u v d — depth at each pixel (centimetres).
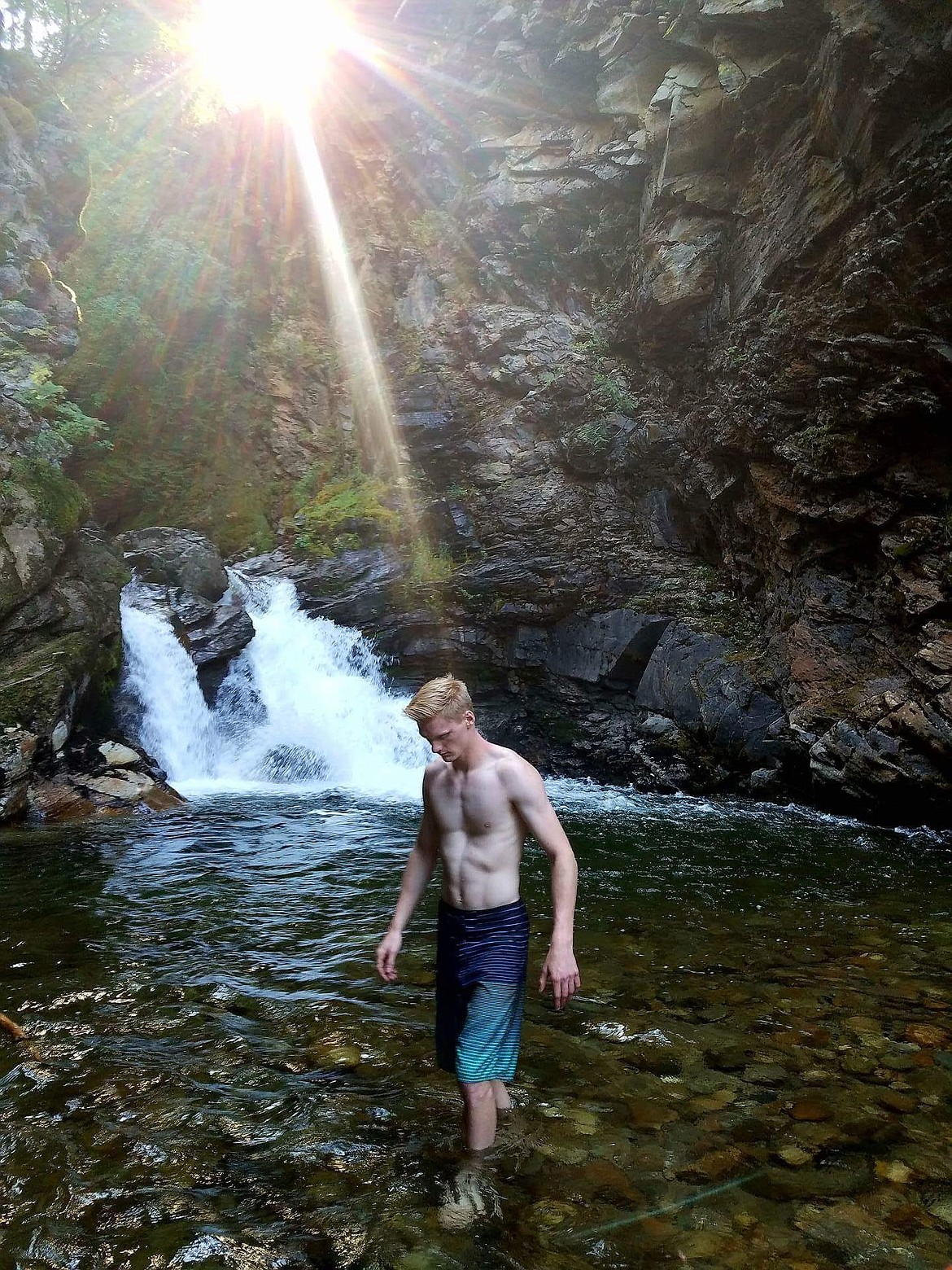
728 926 533
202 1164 262
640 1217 237
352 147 2220
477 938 262
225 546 1736
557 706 1386
